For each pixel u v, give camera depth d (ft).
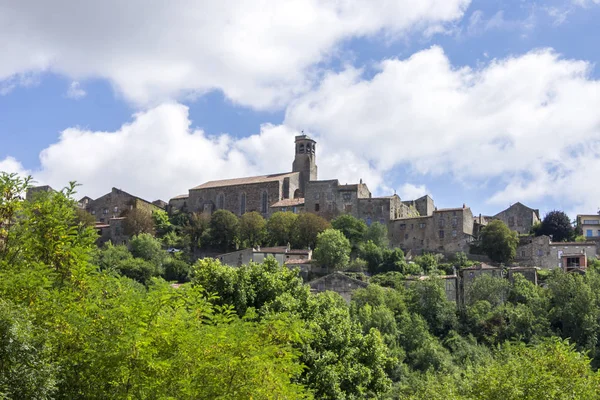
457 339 337.31
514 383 127.24
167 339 84.58
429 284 366.02
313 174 622.54
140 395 78.02
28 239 95.45
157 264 463.83
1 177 98.12
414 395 212.23
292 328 108.37
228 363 86.22
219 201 602.03
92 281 92.73
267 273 171.01
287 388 99.86
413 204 599.57
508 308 355.56
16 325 72.02
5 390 70.03
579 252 478.59
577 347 321.52
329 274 409.08
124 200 587.27
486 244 495.82
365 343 166.91
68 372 77.61
